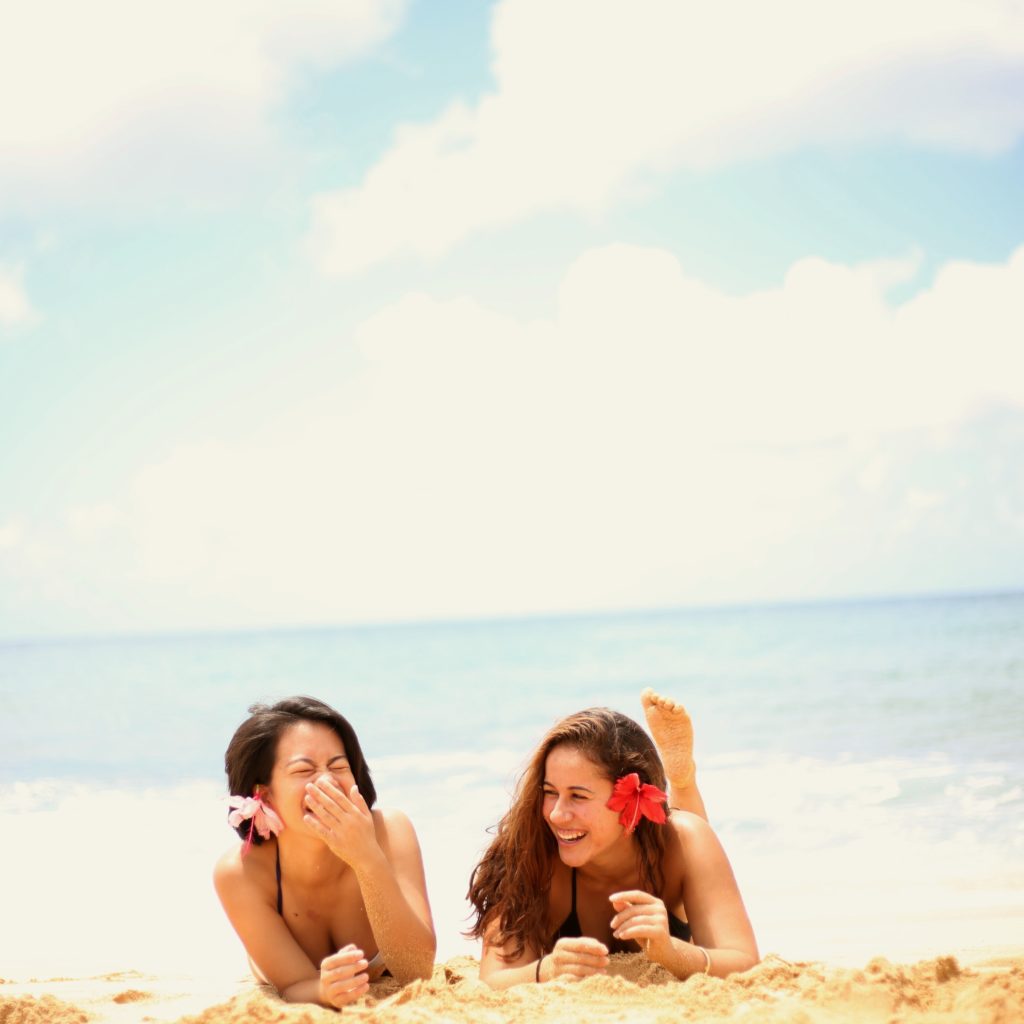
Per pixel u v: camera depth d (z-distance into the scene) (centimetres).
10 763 1556
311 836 362
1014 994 286
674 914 372
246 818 366
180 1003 382
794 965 343
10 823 994
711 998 301
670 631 6750
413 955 349
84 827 961
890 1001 281
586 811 357
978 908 539
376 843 350
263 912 367
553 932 379
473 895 390
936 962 314
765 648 3941
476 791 1116
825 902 574
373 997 335
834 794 962
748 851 735
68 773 1434
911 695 1916
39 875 736
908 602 13550
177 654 6781
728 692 2208
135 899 657
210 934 567
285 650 6675
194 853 816
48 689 3338
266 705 377
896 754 1233
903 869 650
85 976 456
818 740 1403
